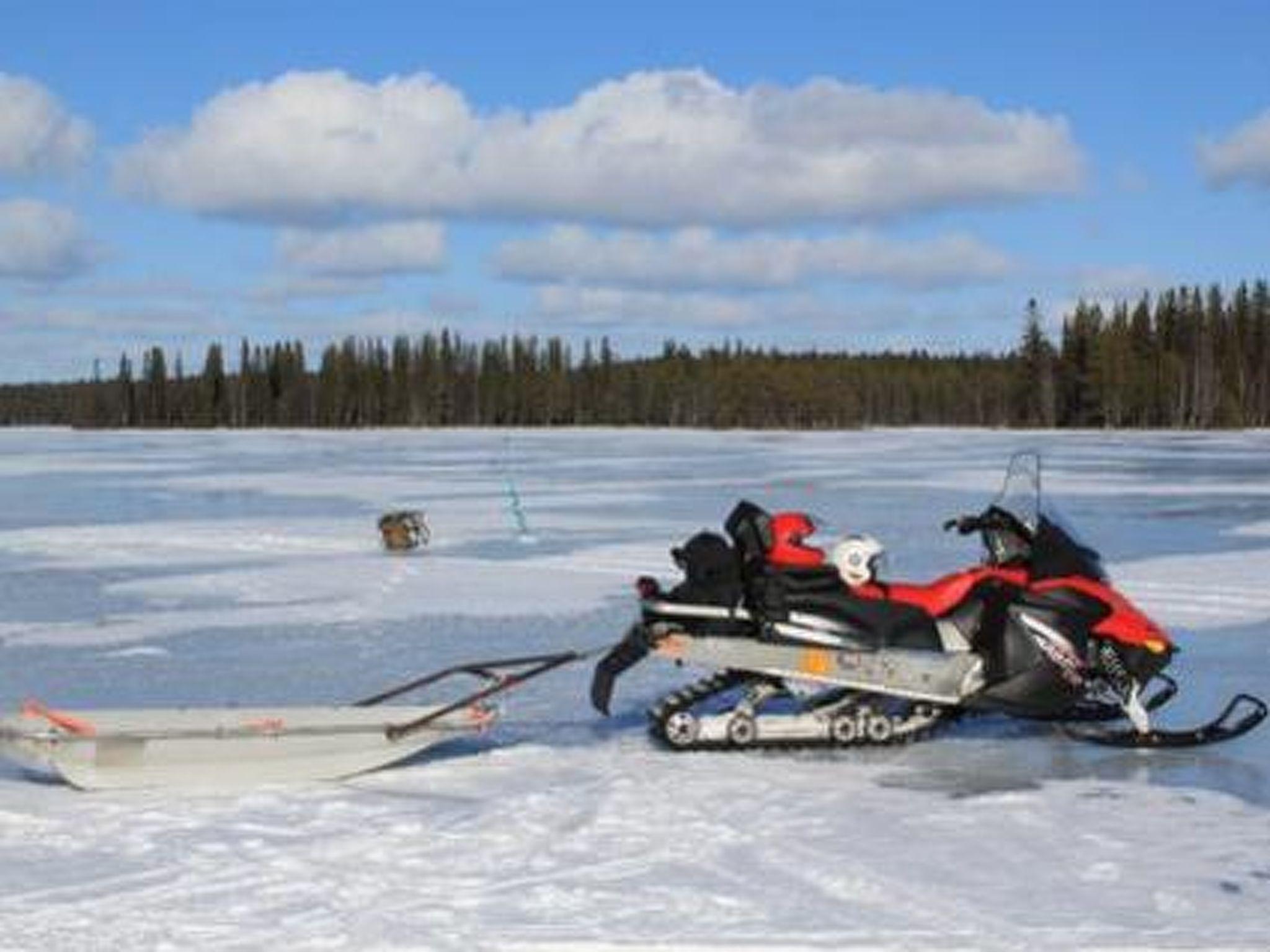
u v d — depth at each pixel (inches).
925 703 318.7
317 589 598.5
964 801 276.1
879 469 1626.5
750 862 237.3
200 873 230.2
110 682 404.2
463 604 553.0
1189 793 283.3
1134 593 567.2
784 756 310.8
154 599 570.6
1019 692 313.7
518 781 289.4
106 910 212.7
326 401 4847.4
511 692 382.0
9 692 390.6
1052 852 243.9
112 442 3051.2
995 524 324.2
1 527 908.0
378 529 870.4
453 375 4776.1
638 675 405.4
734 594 308.5
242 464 1857.8
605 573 650.2
